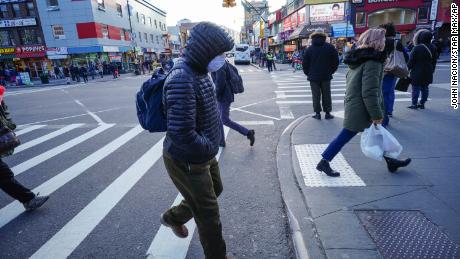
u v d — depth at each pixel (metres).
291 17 37.62
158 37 59.25
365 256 2.33
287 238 2.85
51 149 6.14
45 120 9.43
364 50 3.32
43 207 3.66
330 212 2.97
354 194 3.31
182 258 2.63
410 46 15.48
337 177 3.78
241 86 5.35
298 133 5.88
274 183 4.02
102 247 2.82
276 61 43.22
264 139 6.00
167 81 1.86
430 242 2.45
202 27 1.89
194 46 1.86
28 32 34.56
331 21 30.69
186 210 2.53
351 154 4.55
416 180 3.54
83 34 34.28
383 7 29.89
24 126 8.67
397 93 9.93
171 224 2.63
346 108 3.60
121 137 6.79
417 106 7.23
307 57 6.64
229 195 3.73
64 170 4.89
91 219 3.33
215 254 2.23
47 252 2.79
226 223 3.13
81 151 5.89
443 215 2.81
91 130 7.65
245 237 2.88
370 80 3.27
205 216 2.15
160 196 3.81
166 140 2.14
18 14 34.03
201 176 2.10
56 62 35.44
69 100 14.19
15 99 16.23
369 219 2.81
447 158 4.13
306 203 3.21
